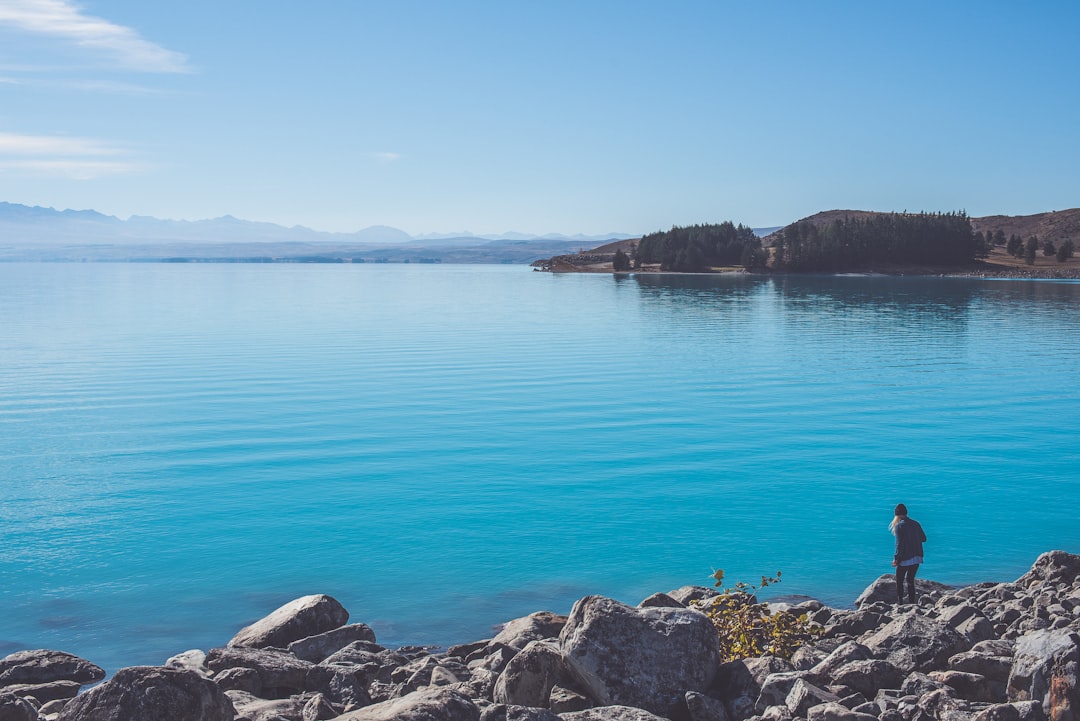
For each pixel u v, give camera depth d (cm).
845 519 2188
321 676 1171
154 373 4741
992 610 1480
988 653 1110
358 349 5916
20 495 2381
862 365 5134
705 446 2967
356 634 1391
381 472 2611
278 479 2541
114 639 1498
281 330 7444
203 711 833
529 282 19150
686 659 972
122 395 4016
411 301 11925
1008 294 13462
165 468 2672
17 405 3775
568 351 5800
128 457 2816
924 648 1089
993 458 2812
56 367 5028
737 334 7069
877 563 1894
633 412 3584
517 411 3594
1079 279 19862
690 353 5697
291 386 4250
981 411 3650
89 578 1784
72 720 813
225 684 1125
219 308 10500
